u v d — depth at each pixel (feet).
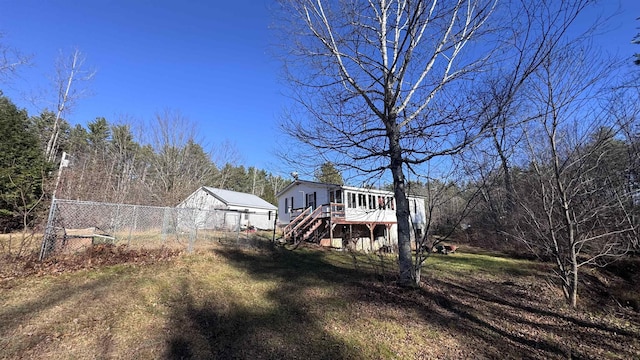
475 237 62.34
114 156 94.63
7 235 33.94
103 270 22.59
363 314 17.87
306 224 55.72
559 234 25.81
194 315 16.11
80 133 104.47
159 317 15.40
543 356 14.69
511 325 18.42
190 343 13.21
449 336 16.02
